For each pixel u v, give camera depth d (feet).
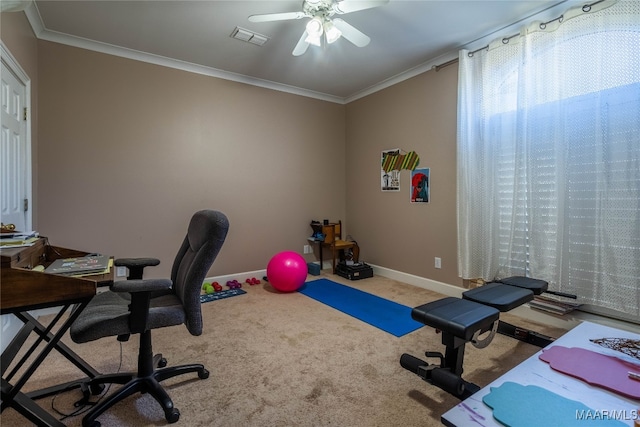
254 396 5.33
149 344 5.17
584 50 7.21
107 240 9.89
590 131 7.18
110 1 7.47
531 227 8.16
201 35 9.06
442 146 10.74
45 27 8.59
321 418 4.81
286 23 8.43
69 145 9.25
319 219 14.52
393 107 12.51
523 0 7.52
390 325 8.26
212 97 11.59
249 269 12.67
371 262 13.87
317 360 6.51
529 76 8.11
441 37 9.25
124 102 10.03
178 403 5.13
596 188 7.13
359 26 8.64
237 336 7.62
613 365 4.71
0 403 3.76
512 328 7.37
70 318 3.92
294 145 13.67
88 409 4.98
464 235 9.65
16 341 4.61
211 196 11.69
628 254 6.77
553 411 3.79
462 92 9.59
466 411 3.87
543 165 7.95
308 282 12.44
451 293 10.62
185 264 5.75
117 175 9.98
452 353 5.16
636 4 6.54
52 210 9.05
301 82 12.82
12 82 7.08
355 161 14.57
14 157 7.18
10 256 3.53
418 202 11.65
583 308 7.63
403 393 5.44
